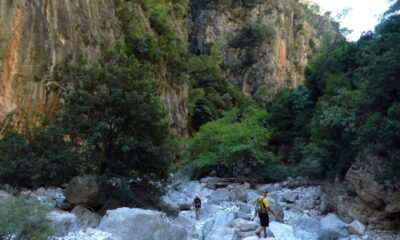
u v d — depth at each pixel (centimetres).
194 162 3297
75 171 1530
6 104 1994
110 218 1200
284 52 7969
